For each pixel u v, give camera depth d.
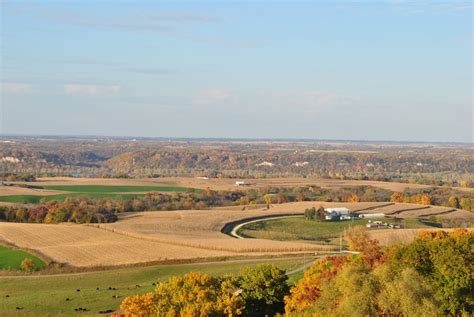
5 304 76.56
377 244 105.69
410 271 52.38
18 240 120.75
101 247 113.31
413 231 127.62
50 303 76.62
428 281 56.44
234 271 88.06
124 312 62.84
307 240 132.38
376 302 51.88
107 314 71.06
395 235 119.44
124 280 89.56
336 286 55.59
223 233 136.50
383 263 62.12
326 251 108.44
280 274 67.94
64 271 97.12
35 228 132.88
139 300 59.59
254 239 124.38
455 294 57.41
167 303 58.84
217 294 62.44
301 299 60.41
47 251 110.25
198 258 102.56
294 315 57.34
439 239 74.56
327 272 61.78
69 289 84.69
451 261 59.28
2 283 88.69
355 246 109.31
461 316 57.31
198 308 56.28
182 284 63.53
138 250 110.50
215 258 102.38
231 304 58.03
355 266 55.56
